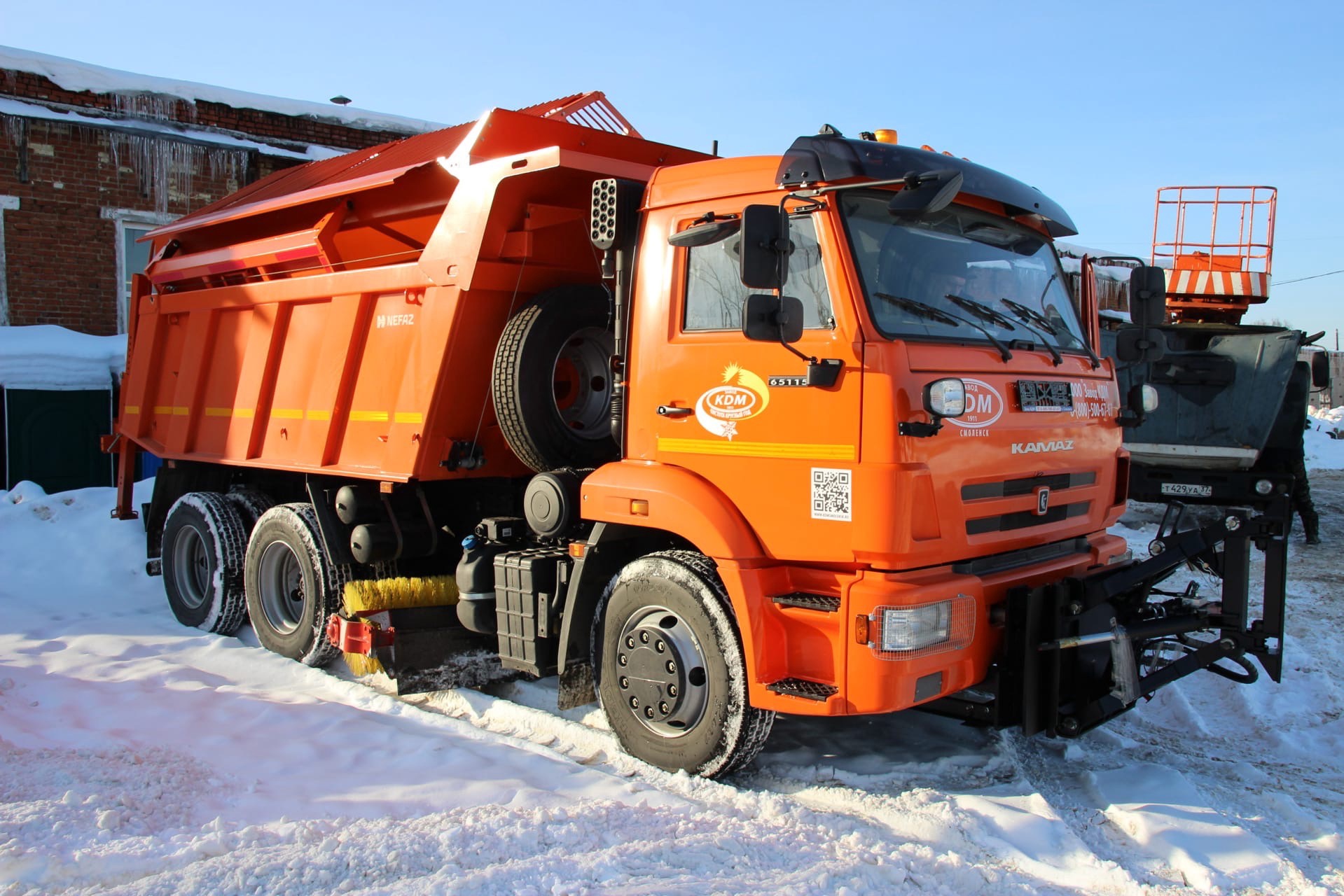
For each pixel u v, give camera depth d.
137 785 4.16
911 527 3.99
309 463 6.66
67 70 13.93
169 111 14.81
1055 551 4.93
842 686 4.07
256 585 7.10
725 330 4.52
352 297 6.25
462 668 6.11
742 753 4.45
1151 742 5.25
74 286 14.11
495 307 5.60
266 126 15.67
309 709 5.61
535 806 4.04
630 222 4.95
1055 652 4.40
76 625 7.68
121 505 9.48
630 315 4.93
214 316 7.72
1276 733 5.30
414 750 4.90
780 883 3.37
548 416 5.34
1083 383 5.03
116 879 3.31
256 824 3.89
